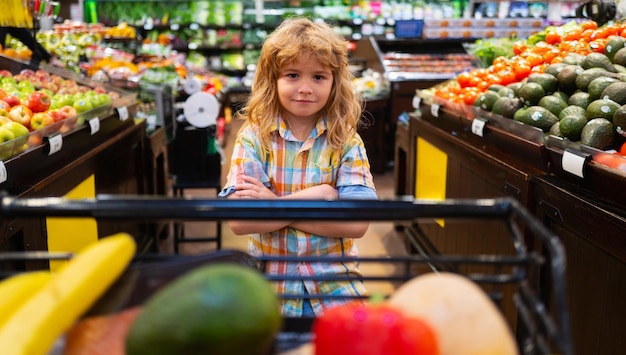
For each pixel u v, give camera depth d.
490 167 2.36
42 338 0.45
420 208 0.56
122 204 0.56
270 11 9.84
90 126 2.56
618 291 1.50
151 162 3.65
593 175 1.69
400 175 4.27
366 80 6.24
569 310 1.77
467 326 0.47
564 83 2.35
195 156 4.09
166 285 0.58
